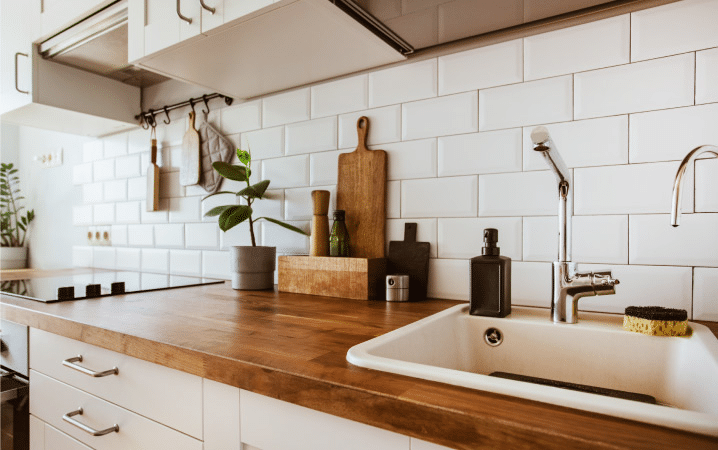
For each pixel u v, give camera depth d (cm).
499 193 104
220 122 160
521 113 101
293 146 140
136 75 171
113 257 200
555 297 84
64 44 147
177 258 172
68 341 91
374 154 121
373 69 124
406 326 76
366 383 51
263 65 122
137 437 76
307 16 93
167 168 176
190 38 105
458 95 110
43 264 243
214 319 87
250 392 61
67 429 92
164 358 69
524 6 94
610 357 76
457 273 110
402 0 94
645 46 88
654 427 39
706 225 83
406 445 48
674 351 70
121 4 125
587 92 94
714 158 82
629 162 90
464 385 49
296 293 123
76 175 221
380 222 120
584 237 94
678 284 85
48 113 166
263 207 148
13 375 108
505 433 41
